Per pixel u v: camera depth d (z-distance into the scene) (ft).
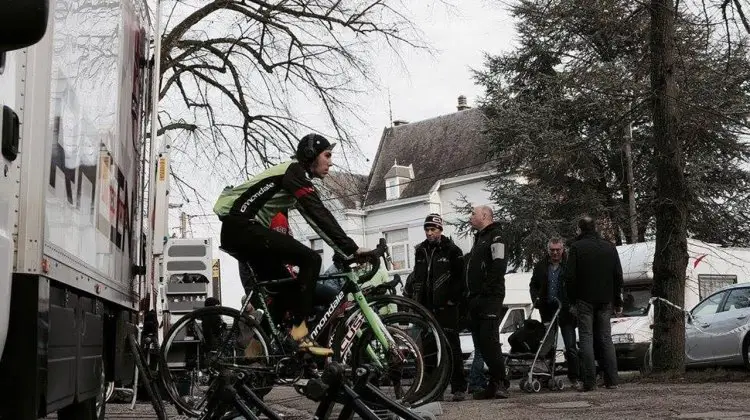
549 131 90.84
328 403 12.05
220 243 21.68
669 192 47.09
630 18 48.49
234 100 70.28
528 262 110.01
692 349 55.36
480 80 115.44
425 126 178.50
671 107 47.39
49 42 14.24
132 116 27.27
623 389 37.27
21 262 13.57
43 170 13.91
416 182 168.04
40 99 13.99
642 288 65.31
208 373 21.80
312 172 22.21
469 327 36.76
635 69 50.29
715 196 99.40
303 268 21.34
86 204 18.48
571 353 41.32
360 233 171.01
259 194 21.48
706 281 68.18
